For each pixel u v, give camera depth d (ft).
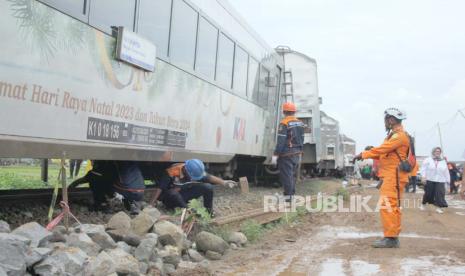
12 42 16.72
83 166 52.24
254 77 43.93
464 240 27.09
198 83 31.22
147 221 19.04
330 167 106.42
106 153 21.93
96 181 25.46
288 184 36.24
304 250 22.77
